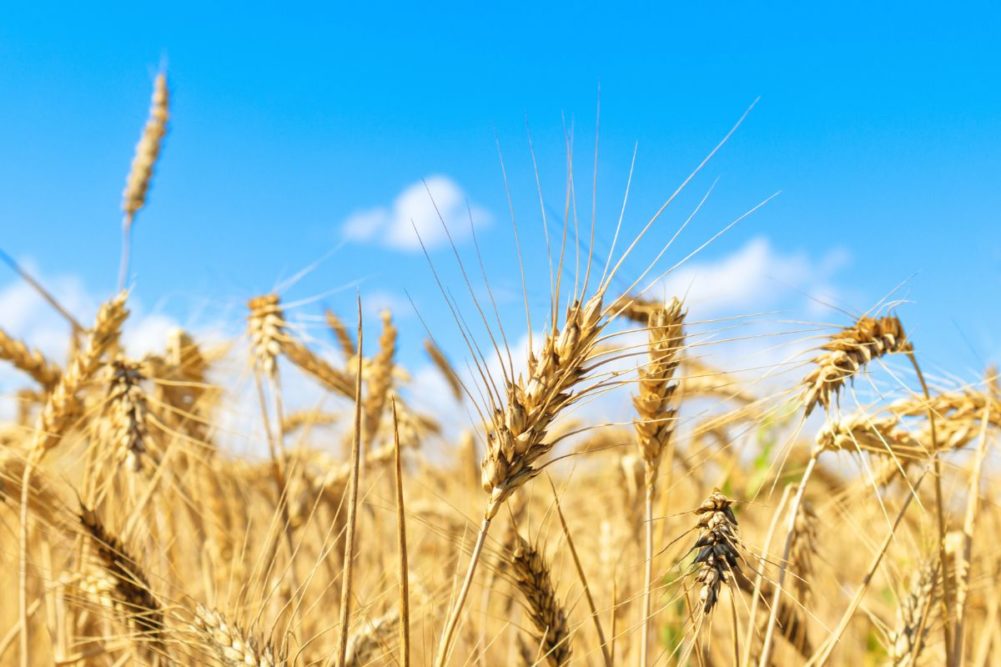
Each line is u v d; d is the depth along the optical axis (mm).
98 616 705
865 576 583
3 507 726
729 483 749
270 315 879
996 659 763
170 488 764
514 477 484
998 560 723
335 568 777
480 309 491
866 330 585
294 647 589
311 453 912
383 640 608
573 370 491
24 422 826
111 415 729
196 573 763
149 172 1004
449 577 730
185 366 871
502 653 720
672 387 581
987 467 661
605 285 501
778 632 635
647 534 582
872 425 582
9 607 817
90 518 614
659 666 628
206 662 550
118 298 761
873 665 745
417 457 982
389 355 912
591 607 588
